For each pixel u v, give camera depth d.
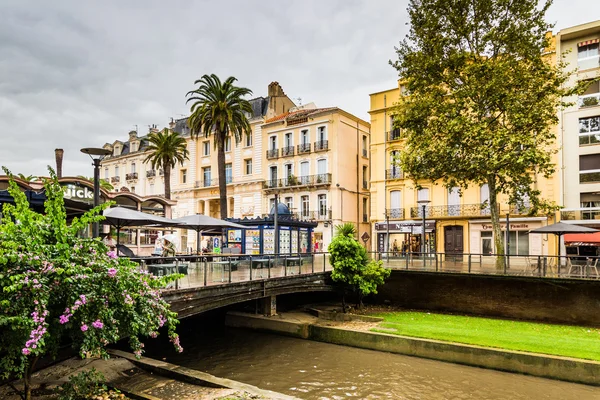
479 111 19.95
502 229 29.88
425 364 12.70
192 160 48.03
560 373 11.22
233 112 29.19
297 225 24.94
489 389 10.73
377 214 36.28
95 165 11.74
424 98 21.47
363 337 14.43
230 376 11.82
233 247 23.81
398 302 19.95
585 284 15.88
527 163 18.77
